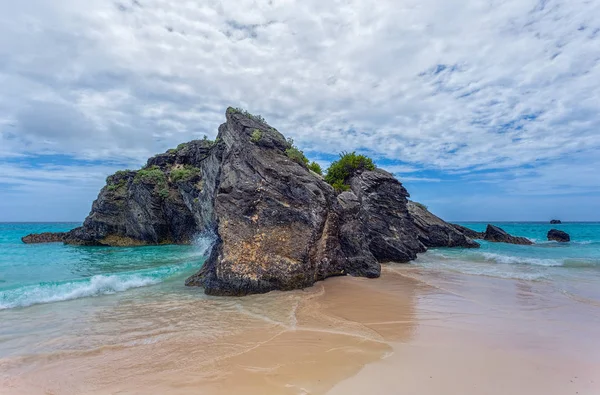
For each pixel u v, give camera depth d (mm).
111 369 7328
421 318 10922
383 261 26109
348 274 18500
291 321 10586
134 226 42688
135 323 10586
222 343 8758
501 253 33469
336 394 6145
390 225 27859
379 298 13672
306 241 16109
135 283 16812
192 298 13969
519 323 10477
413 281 17562
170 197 40781
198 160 41625
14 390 6488
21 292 13898
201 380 6762
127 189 43969
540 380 6719
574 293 14875
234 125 21766
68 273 20062
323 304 12727
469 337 9148
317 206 17016
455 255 31312
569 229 93875
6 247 38594
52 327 10227
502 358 7770
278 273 14953
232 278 14648
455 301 13242
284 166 18234
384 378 6754
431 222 43312
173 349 8398
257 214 16422
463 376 6859
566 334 9508
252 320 10781
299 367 7281
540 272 21016
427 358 7746
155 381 6762
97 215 42875
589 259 27172
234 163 19078
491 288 15859
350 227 19797
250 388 6406
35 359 7867
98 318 11141
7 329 10008
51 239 48125
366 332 9508
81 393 6375
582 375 6961
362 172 30578
